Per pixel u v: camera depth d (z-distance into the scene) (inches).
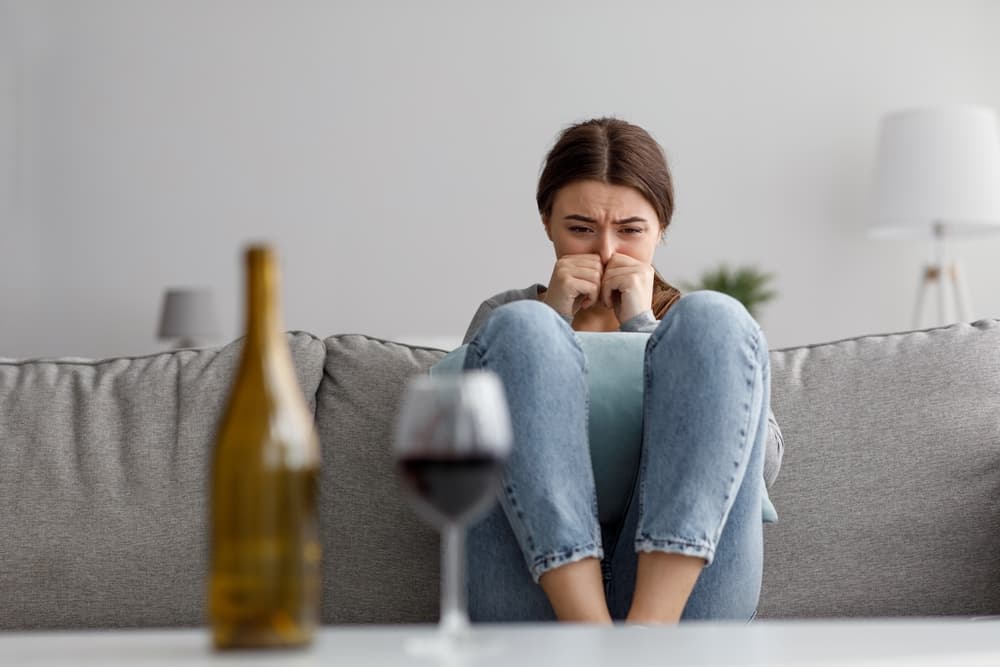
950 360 72.4
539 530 52.7
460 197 236.7
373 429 70.6
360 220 237.1
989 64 231.6
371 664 32.6
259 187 238.7
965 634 38.1
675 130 234.4
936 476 69.5
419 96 237.6
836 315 231.0
